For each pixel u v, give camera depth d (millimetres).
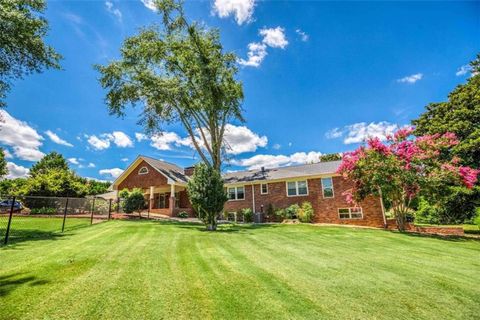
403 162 13562
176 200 27359
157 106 19016
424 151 13664
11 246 7398
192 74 18812
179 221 18578
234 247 8211
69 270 4980
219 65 19250
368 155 14375
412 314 3689
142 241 8648
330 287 4613
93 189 45031
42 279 4434
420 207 25609
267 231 13055
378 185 14062
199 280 4758
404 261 6812
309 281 4902
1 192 24703
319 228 14680
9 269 4961
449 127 18891
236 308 3660
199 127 19922
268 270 5566
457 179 12852
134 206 19719
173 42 18656
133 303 3674
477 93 18484
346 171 15508
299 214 20094
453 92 20797
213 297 4012
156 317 3316
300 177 21438
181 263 5926
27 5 11469
